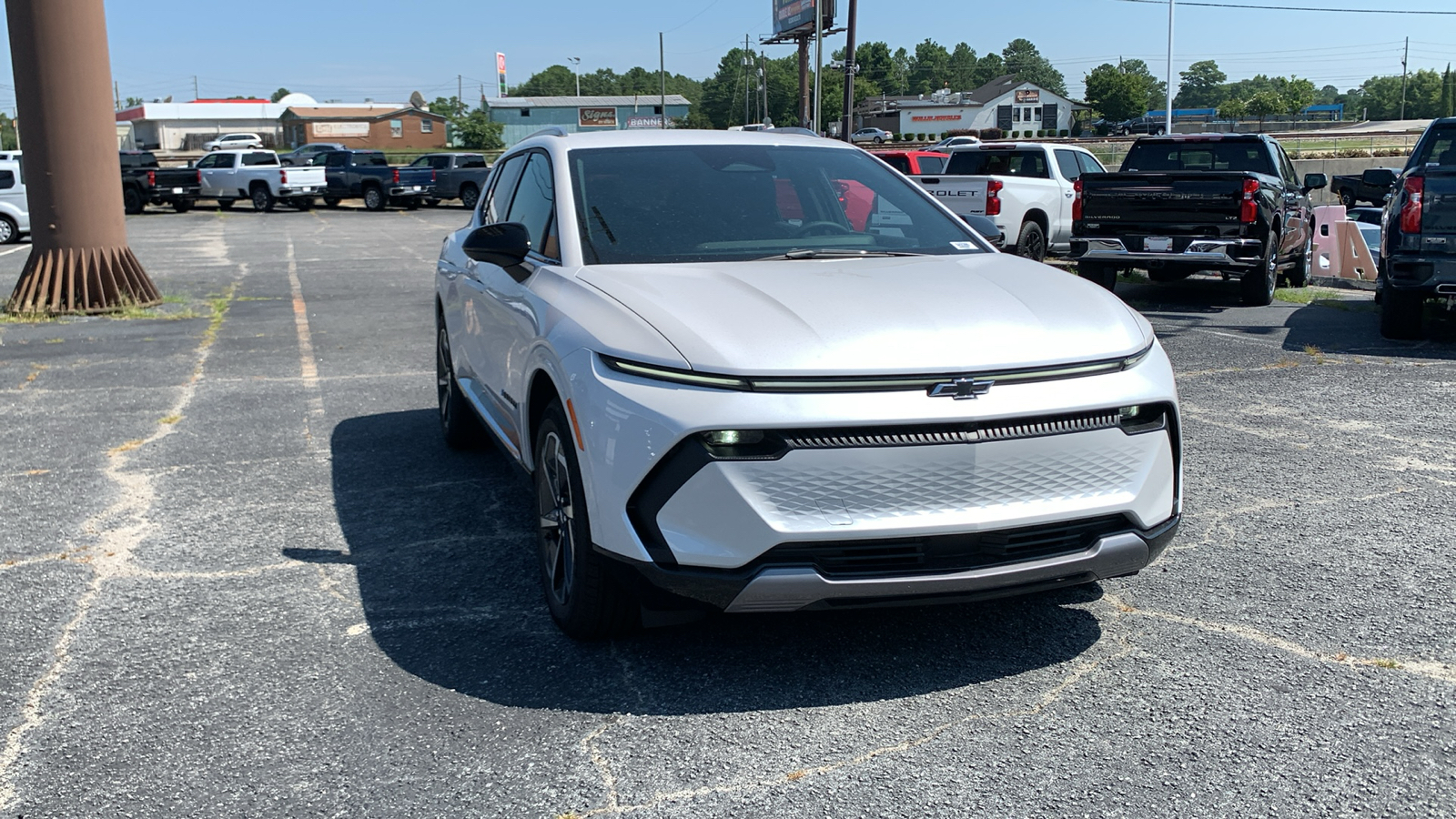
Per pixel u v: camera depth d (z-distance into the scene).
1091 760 2.80
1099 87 139.38
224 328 10.77
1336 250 14.62
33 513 4.95
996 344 3.12
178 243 22.98
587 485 3.19
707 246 4.02
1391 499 4.96
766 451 2.94
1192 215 11.20
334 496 5.22
